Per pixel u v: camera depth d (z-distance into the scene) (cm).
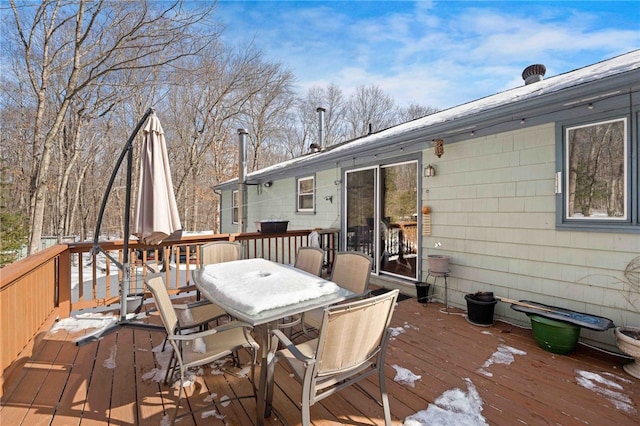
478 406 207
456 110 498
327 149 810
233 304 208
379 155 521
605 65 356
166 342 300
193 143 1530
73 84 826
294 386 231
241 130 862
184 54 838
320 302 219
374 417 197
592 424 190
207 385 231
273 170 773
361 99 2077
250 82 1540
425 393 222
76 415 197
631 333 261
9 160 1126
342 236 603
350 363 171
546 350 286
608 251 292
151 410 203
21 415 196
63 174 1338
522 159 349
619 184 287
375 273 529
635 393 221
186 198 1570
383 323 181
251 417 197
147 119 291
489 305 343
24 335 257
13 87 1062
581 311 307
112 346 294
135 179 1481
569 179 316
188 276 443
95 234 334
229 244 393
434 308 408
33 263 260
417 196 461
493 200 375
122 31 788
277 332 184
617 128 287
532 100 282
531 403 210
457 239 412
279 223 538
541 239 335
